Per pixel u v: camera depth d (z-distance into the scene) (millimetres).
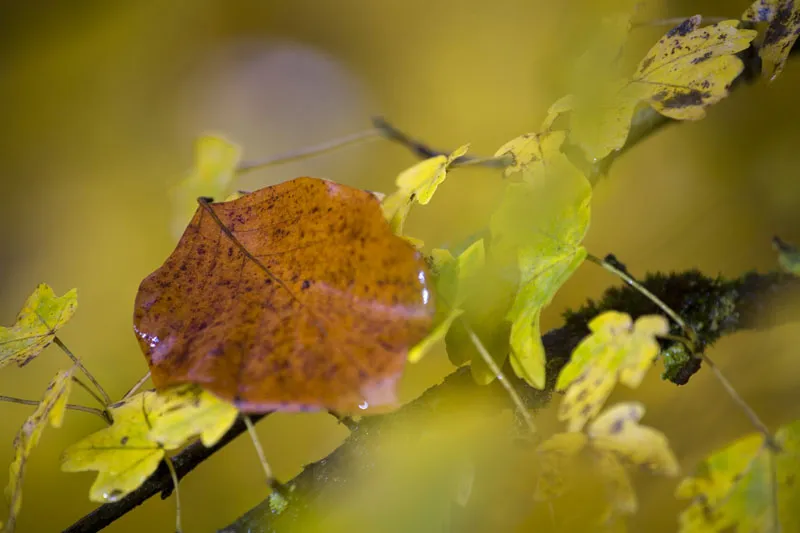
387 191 2693
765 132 1975
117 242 2545
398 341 732
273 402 725
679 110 768
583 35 1423
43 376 1838
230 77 3467
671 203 1933
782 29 793
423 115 2990
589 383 728
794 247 778
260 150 3057
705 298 783
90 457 728
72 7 3955
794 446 725
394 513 756
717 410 1214
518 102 2844
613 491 721
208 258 759
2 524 746
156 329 747
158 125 3260
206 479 1549
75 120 3326
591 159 774
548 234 750
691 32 783
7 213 2799
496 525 750
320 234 754
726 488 724
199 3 3891
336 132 3076
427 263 760
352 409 724
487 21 3326
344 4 3779
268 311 743
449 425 763
